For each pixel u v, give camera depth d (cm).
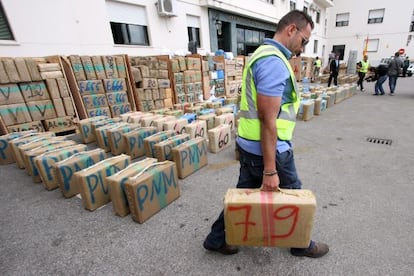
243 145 142
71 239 204
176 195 256
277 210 137
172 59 692
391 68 899
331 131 482
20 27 540
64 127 492
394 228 200
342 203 237
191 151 310
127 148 371
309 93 733
